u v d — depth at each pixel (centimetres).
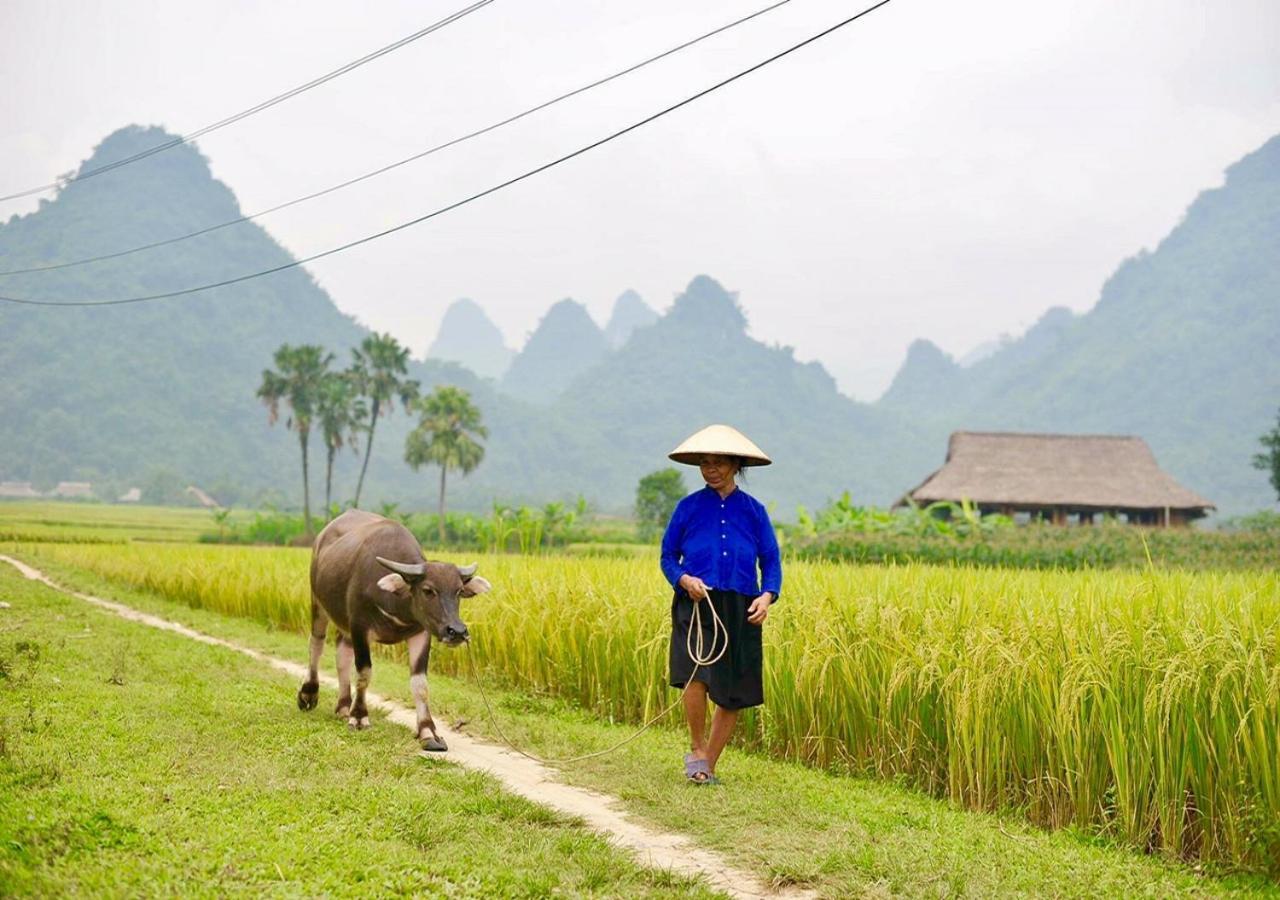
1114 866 574
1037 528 3703
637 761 785
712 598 729
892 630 777
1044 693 686
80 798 555
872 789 746
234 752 708
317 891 457
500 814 612
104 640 1235
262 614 1777
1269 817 587
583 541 5538
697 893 495
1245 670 615
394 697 1016
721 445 735
